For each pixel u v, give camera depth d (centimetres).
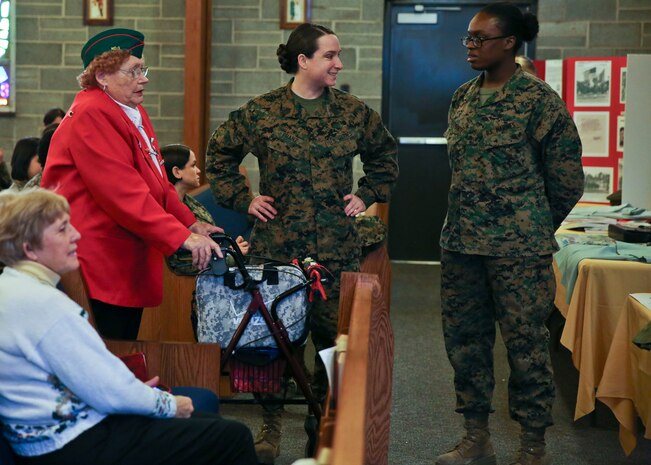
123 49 301
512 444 398
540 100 330
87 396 222
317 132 344
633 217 535
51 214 229
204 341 307
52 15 840
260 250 350
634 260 397
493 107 336
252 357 307
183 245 289
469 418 361
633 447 357
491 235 337
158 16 838
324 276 319
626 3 830
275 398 362
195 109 799
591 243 441
